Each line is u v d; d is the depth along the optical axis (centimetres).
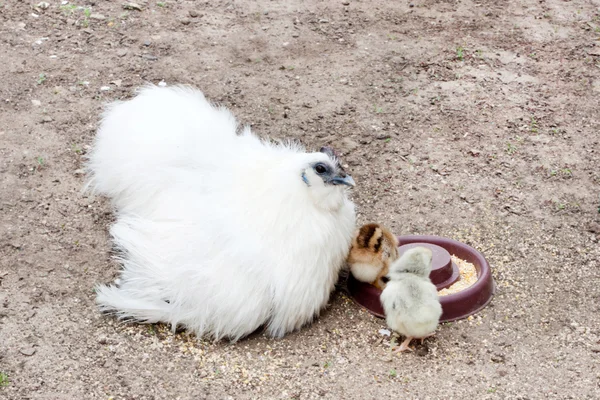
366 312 183
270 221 176
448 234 197
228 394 169
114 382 170
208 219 179
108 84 227
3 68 229
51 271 187
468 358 175
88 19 249
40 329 177
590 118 226
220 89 229
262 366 174
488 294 184
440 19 261
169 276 179
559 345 177
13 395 168
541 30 257
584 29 259
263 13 259
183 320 178
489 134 221
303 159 176
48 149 210
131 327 179
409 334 174
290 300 176
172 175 186
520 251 194
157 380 171
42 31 243
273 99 228
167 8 256
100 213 197
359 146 217
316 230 176
